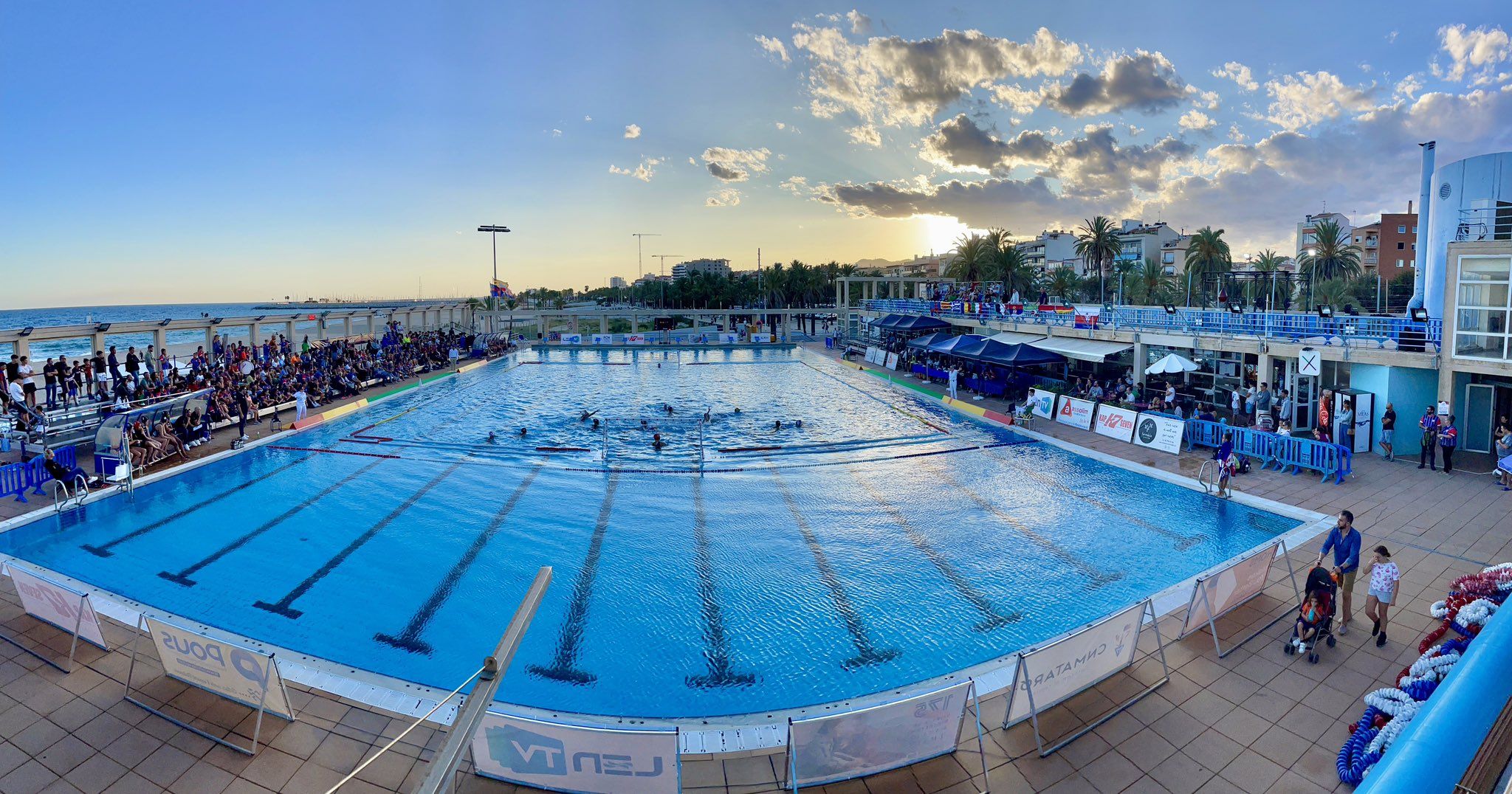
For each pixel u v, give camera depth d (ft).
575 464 65.05
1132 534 45.65
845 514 50.31
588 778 20.94
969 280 205.46
